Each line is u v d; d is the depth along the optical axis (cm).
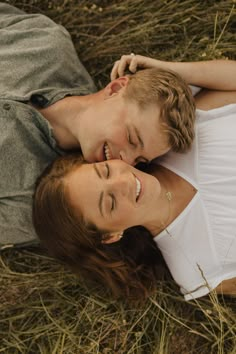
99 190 115
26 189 135
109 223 121
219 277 135
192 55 158
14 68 137
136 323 146
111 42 158
